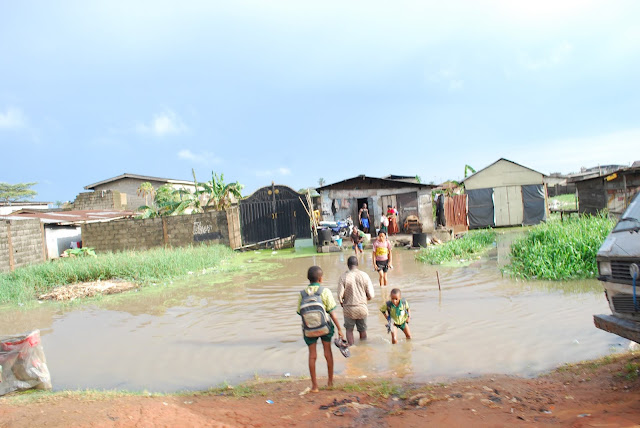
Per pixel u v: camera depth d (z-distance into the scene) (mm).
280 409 4926
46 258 22797
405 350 7043
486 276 12742
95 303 13125
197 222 25438
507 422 4066
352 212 25969
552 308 8719
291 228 27531
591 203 23734
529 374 5684
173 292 14008
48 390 6367
